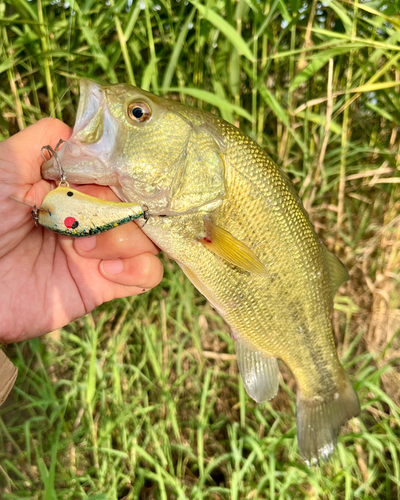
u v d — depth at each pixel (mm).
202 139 218
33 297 246
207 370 364
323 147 354
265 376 277
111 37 355
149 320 382
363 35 356
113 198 225
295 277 254
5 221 221
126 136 203
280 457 347
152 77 308
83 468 323
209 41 334
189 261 237
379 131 423
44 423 330
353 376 386
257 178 231
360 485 326
